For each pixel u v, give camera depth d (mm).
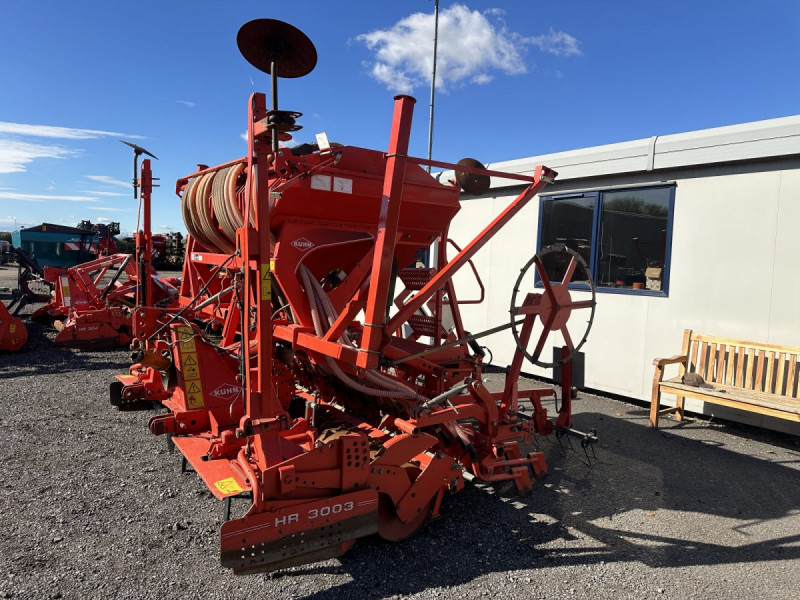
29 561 2914
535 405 4418
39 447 4586
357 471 2908
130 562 2939
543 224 7527
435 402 3346
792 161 5305
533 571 2967
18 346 8602
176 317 4078
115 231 17750
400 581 2838
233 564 2535
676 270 6156
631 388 6566
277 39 2617
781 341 5387
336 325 3246
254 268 2795
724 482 4262
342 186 3855
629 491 4070
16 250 11117
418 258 4891
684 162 5961
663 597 2750
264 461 2725
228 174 4102
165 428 3867
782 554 3201
